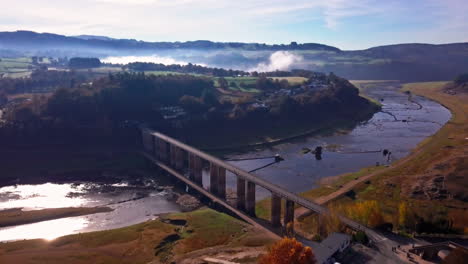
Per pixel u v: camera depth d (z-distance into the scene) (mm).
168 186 187125
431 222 109375
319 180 185000
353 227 105938
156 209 156500
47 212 150375
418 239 102062
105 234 123625
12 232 133375
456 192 149625
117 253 110625
